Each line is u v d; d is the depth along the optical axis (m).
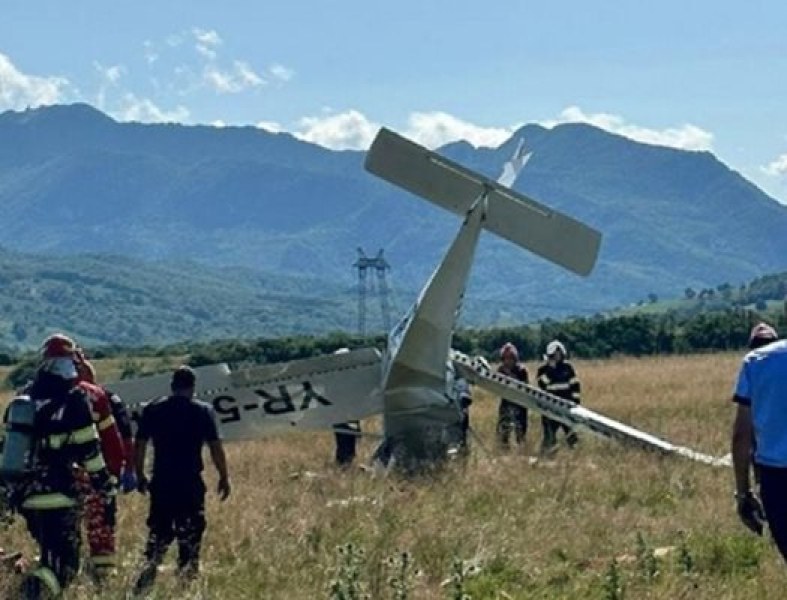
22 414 13.84
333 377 28.09
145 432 15.33
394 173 27.09
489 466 24.41
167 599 13.17
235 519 17.88
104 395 14.52
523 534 16.48
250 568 14.64
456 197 26.94
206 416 15.38
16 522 16.94
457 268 26.52
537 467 24.34
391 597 12.72
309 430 28.28
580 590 13.17
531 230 26.75
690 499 19.97
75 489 13.80
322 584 13.57
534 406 30.03
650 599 12.63
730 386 50.62
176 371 15.52
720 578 13.67
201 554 15.83
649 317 95.62
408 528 16.66
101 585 13.55
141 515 18.98
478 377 30.17
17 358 119.56
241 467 28.14
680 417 38.00
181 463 15.19
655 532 16.80
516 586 13.60
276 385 28.36
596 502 20.00
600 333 91.56
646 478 22.48
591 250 26.48
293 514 18.48
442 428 26.98
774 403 11.05
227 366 28.52
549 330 93.00
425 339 26.59
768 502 11.07
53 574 13.41
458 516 18.20
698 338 90.88
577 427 29.75
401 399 26.94
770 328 13.26
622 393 49.19
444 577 13.91
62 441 13.81
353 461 28.64
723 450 28.23
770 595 12.70
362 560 13.66
